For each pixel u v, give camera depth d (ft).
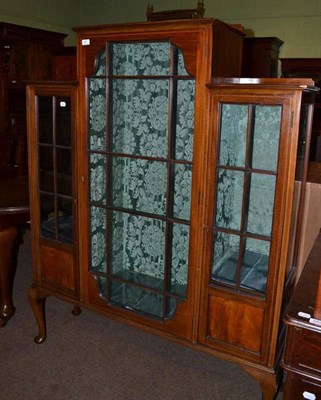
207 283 5.09
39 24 18.60
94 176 5.83
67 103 5.68
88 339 7.32
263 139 4.54
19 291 9.11
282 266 4.61
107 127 5.52
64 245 6.23
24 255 11.11
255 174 4.76
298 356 3.83
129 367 6.59
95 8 20.17
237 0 17.37
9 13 17.20
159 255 6.09
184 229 5.52
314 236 6.35
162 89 5.50
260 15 17.16
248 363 5.03
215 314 5.15
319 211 6.26
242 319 4.98
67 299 6.45
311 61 14.49
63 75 16.07
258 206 4.84
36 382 6.18
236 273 4.94
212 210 4.86
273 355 4.88
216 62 4.62
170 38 4.67
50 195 6.23
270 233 4.73
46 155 6.14
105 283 6.07
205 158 4.75
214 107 4.57
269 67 14.97
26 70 16.28
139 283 5.82
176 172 5.25
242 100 4.40
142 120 5.76
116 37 5.03
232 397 5.99
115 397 5.92
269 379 4.91
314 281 4.46
